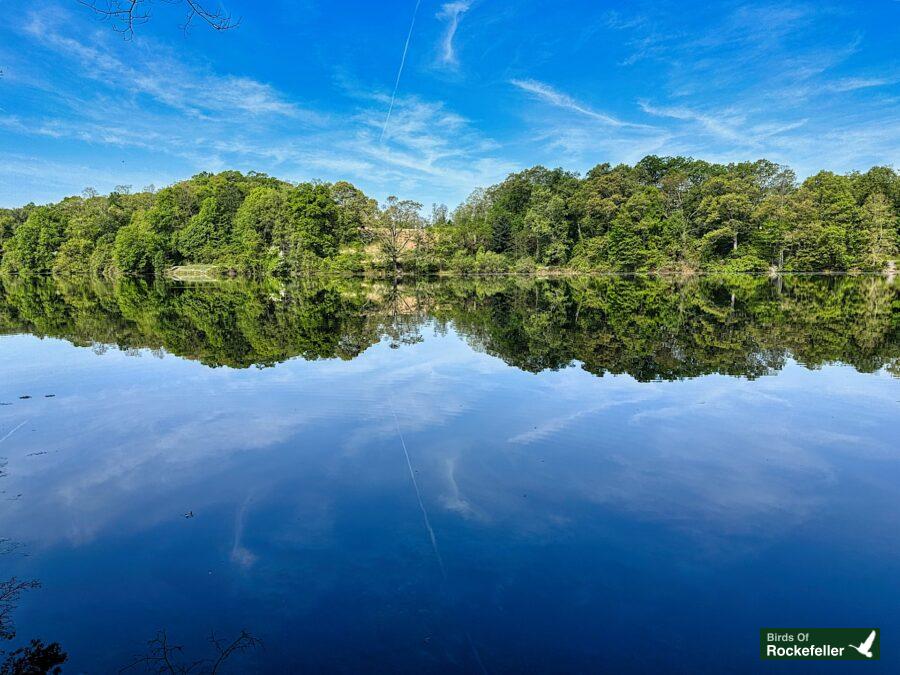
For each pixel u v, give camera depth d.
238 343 16.50
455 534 5.10
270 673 3.46
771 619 3.97
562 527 5.21
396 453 7.11
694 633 3.82
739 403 9.21
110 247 66.75
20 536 5.17
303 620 3.97
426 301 33.19
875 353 13.57
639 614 4.01
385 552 4.81
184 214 74.88
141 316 24.23
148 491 6.07
